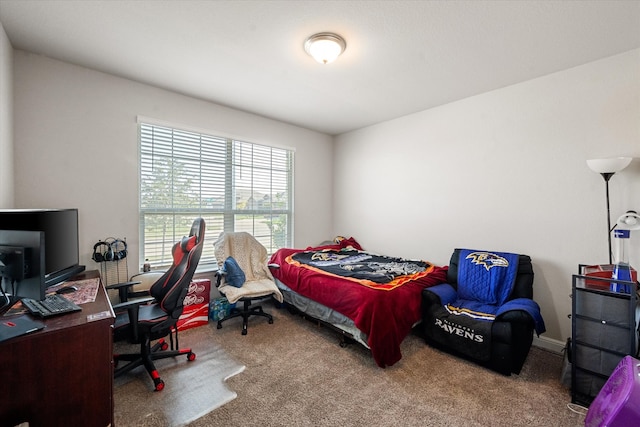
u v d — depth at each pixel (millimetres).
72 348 1236
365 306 2205
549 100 2527
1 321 1262
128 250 2727
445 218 3287
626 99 2160
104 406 1315
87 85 2500
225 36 2016
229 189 3529
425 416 1646
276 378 2004
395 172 3826
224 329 2840
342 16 1784
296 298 3029
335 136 4684
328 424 1580
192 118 3127
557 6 1665
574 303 1814
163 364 2170
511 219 2766
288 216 4211
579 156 2377
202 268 3314
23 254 1182
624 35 1941
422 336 2688
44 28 1932
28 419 1152
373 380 1991
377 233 4066
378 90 2914
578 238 2391
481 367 2164
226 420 1597
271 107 3434
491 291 2539
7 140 2016
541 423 1599
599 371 1711
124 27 1920
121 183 2688
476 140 3010
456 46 2102
